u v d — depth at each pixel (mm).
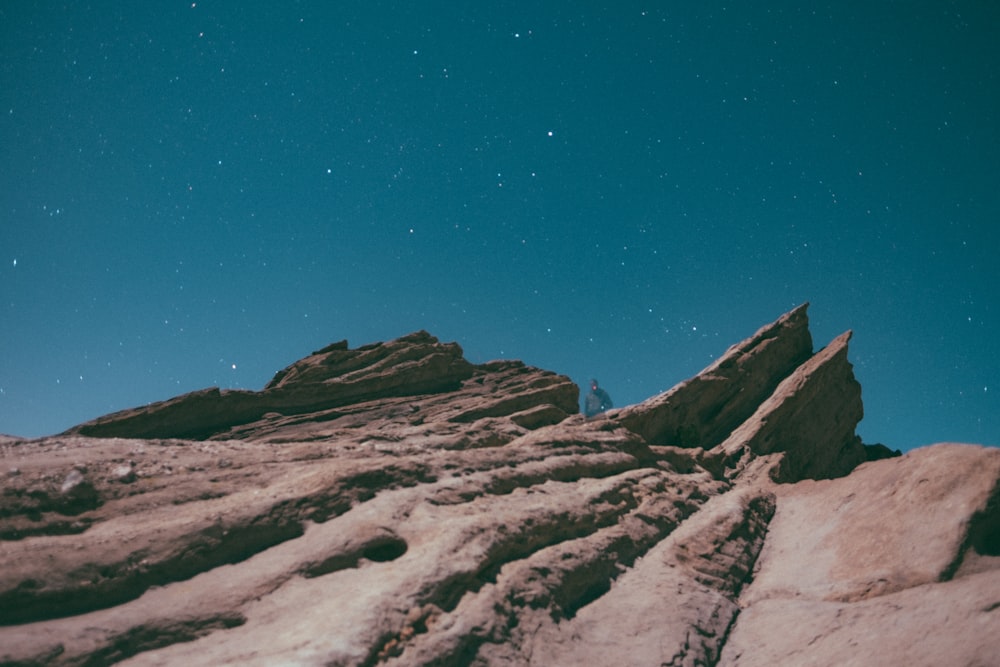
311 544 13789
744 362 36844
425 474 17344
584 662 13164
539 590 14328
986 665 11617
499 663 12055
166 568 12320
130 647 10617
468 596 13094
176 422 23094
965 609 13430
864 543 17859
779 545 20656
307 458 17781
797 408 34438
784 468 29469
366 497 15781
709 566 18375
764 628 15820
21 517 12586
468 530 14555
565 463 20891
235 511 13883
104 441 16859
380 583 12484
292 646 10500
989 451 17656
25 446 15852
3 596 10602
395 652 11016
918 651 12672
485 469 18703
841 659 13414
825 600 16172
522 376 30875
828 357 36812
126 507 13820
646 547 18766
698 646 14719
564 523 17234
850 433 36688
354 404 26953
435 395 28469
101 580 11531
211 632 11273
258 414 25047
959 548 15594
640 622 15023
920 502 17641
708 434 34500
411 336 30859
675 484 23375
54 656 9945
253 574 12719
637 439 25266
